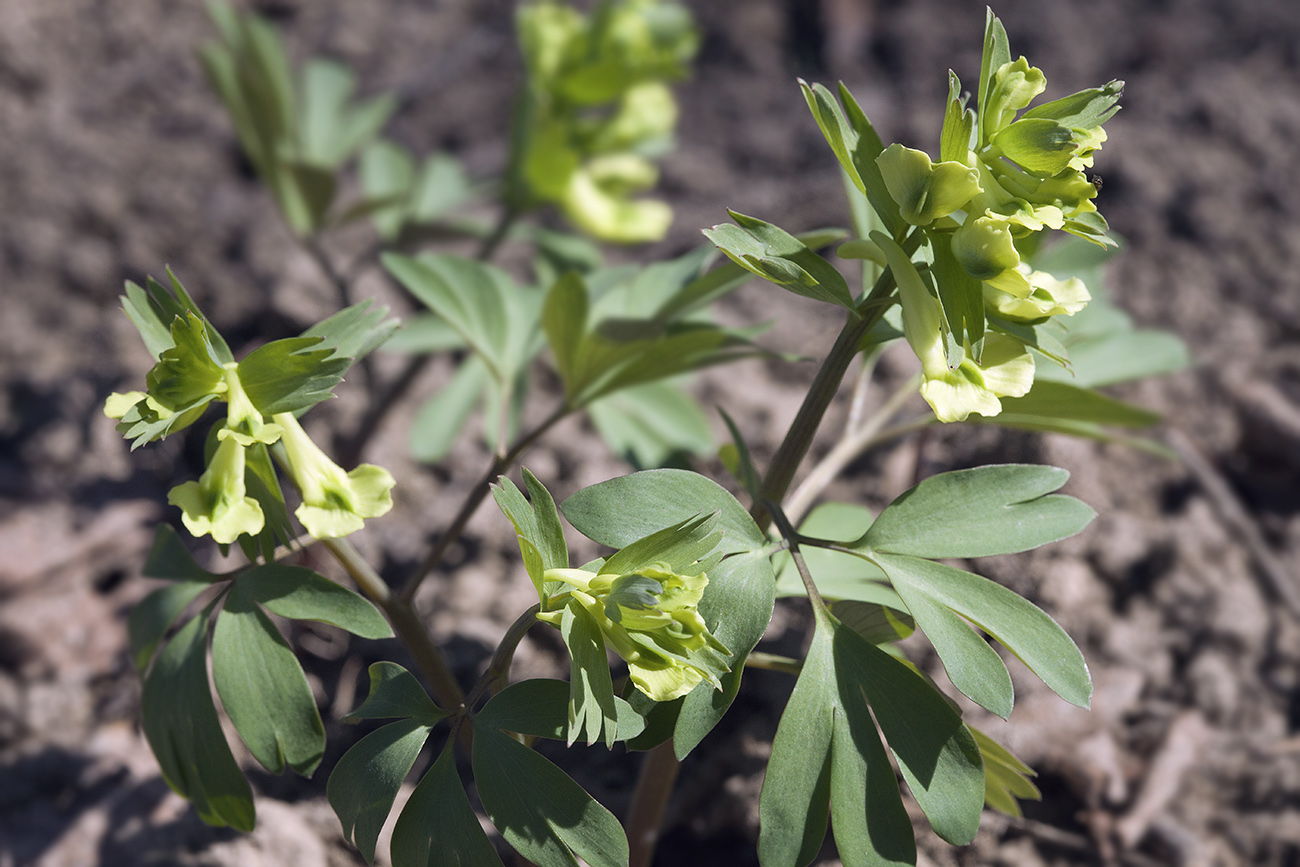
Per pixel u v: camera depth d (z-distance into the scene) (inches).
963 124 12.8
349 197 30.1
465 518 15.4
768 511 14.0
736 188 29.7
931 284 13.2
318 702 17.9
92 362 25.5
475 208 30.1
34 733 18.6
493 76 33.4
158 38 33.0
